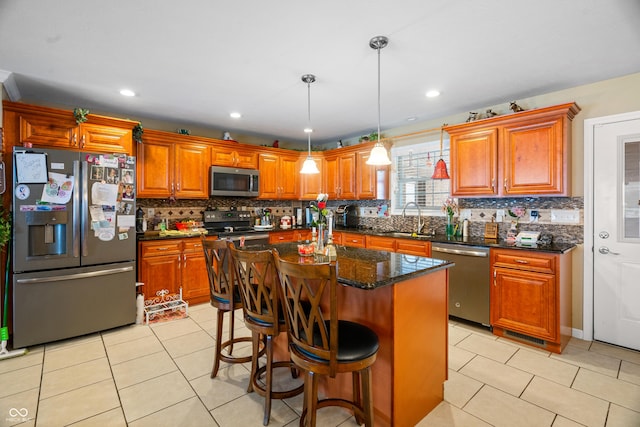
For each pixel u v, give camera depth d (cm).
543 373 227
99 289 292
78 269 281
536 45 215
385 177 438
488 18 184
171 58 235
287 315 155
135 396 199
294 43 213
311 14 181
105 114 374
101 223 291
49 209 267
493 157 312
